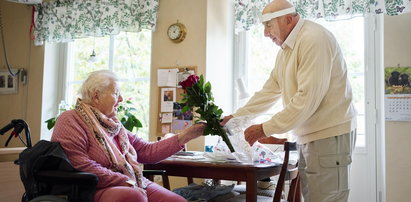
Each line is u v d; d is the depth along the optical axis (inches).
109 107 77.0
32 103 168.6
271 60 138.9
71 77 172.4
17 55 174.4
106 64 163.5
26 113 169.5
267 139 119.9
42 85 167.0
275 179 122.8
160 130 134.5
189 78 76.7
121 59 160.2
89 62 166.1
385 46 111.0
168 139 84.5
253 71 141.9
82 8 156.9
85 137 70.7
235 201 88.6
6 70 175.2
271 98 84.4
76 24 157.5
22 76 170.6
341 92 70.1
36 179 62.8
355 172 121.9
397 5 108.6
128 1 146.0
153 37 140.0
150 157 83.9
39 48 169.2
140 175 76.7
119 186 68.8
